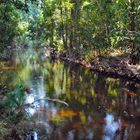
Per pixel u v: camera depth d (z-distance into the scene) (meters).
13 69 32.72
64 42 50.62
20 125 13.41
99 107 17.81
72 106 17.94
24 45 73.62
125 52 33.69
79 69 34.22
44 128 13.91
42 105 17.84
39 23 59.50
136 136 13.50
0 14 23.39
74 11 44.78
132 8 29.09
